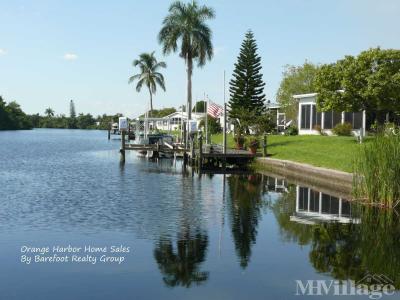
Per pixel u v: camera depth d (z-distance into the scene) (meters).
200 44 47.06
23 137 95.06
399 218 15.69
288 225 14.58
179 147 43.75
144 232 13.45
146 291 8.95
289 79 65.38
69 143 70.38
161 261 10.77
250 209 17.31
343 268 10.39
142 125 83.38
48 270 10.16
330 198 20.05
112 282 9.44
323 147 33.28
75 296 8.70
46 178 26.69
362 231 13.85
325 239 12.85
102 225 14.29
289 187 23.72
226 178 27.70
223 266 10.45
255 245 12.18
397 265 10.59
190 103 47.72
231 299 8.59
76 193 20.81
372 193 17.81
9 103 160.50
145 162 38.75
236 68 55.72
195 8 47.50
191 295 8.76
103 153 49.06
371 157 17.72
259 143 38.19
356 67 32.81
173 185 24.03
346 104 33.44
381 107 33.22
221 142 50.62
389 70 32.41
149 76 75.94
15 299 8.55
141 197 19.83
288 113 64.75
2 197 19.58
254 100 55.78
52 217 15.41
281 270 10.20
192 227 14.18
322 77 34.75
